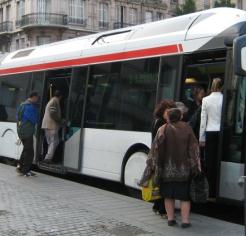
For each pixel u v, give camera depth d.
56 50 12.69
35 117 11.80
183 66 8.85
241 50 5.15
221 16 8.58
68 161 11.59
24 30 57.62
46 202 8.88
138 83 9.81
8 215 7.92
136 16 62.81
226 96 8.02
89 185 11.59
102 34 11.29
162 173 7.27
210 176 8.12
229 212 9.10
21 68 14.04
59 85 12.41
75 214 8.04
